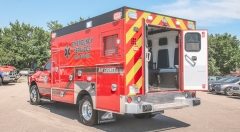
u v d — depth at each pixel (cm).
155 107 870
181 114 1240
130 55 841
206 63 941
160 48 1027
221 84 2375
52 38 1215
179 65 950
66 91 1110
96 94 938
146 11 878
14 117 1121
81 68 1016
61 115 1170
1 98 1700
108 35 893
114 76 868
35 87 1414
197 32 941
